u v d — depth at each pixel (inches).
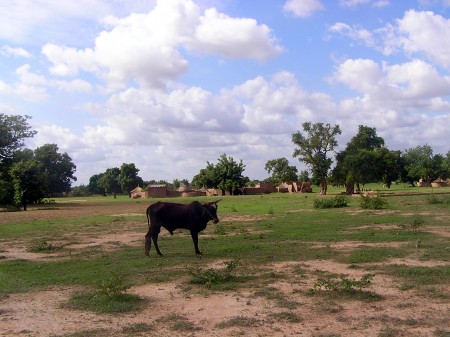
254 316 311.3
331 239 679.7
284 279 419.5
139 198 4165.8
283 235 746.8
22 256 616.7
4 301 370.6
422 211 1175.6
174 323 300.7
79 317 320.2
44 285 426.9
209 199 2945.4
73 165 4087.1
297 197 2667.3
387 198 1887.3
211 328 290.0
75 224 1133.1
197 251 587.2
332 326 286.5
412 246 584.4
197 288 396.2
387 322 290.8
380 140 3085.6
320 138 2856.8
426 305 325.7
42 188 2142.0
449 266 449.7
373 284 390.3
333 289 368.8
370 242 639.8
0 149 2519.7
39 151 3878.0
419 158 4608.8
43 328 297.6
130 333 282.4
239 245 637.3
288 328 285.3
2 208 2327.8
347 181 2839.6
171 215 582.2
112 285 366.3
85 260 560.4
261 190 4407.0
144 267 500.7
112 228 992.9
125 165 5625.0
